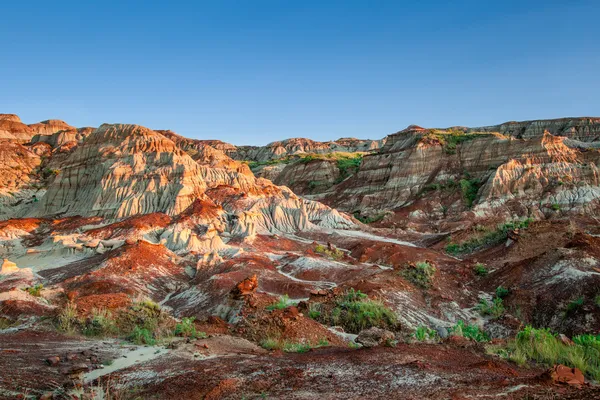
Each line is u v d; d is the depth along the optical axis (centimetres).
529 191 9450
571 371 1164
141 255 5062
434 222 9419
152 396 1177
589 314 2955
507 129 15462
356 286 3531
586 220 7912
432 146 11962
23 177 12469
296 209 8575
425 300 3572
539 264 4000
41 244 6681
